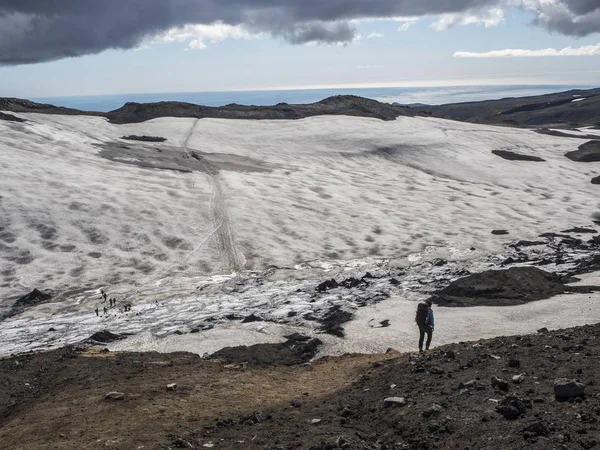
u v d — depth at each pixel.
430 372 16.58
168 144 137.25
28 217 78.06
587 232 79.25
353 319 39.41
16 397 21.80
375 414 14.26
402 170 127.38
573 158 138.12
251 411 16.58
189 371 23.16
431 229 83.62
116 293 59.00
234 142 145.12
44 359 27.80
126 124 156.50
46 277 64.12
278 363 28.48
